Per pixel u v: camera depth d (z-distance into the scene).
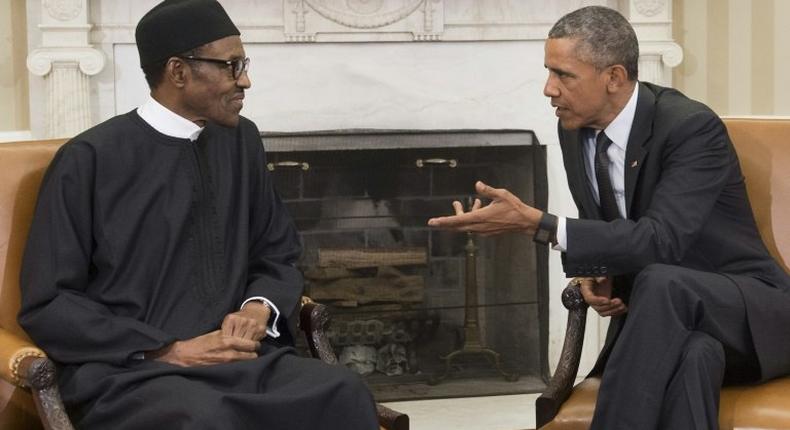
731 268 2.60
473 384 4.09
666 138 2.54
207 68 2.49
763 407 2.34
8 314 2.49
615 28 2.52
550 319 4.14
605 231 2.45
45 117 3.76
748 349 2.45
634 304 2.36
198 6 2.50
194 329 2.47
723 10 4.14
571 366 2.57
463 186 4.00
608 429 2.33
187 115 2.57
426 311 4.03
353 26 3.90
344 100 3.94
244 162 2.67
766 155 2.77
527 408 3.88
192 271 2.52
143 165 2.54
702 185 2.50
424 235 4.00
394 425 2.41
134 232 2.48
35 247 2.44
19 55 3.78
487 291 4.07
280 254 2.69
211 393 2.21
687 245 2.47
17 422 2.48
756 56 4.11
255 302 2.55
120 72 3.81
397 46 3.96
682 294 2.35
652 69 4.04
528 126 4.05
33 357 2.20
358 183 3.95
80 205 2.46
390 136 3.94
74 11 3.70
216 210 2.59
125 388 2.30
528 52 4.03
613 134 2.60
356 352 4.03
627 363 2.32
